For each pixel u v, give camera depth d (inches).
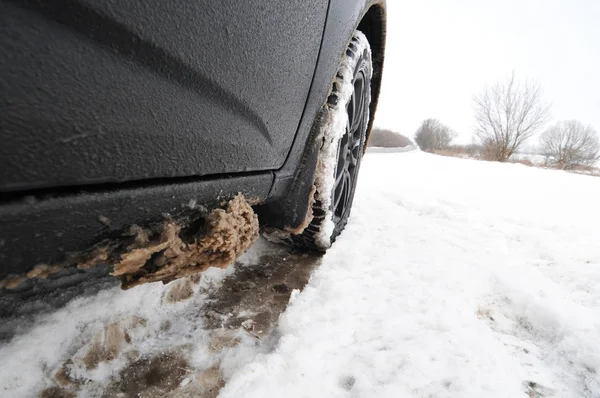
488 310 55.4
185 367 37.3
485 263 69.7
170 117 21.6
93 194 18.7
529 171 325.4
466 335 46.1
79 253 19.7
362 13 52.9
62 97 15.6
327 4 36.4
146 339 40.4
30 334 34.7
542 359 44.6
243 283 55.1
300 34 33.0
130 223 21.7
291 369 37.4
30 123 14.8
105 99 17.4
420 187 178.5
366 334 44.9
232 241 29.7
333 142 50.1
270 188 39.4
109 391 33.4
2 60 13.3
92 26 15.7
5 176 14.8
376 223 95.8
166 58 19.7
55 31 14.6
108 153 18.6
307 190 47.4
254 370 36.3
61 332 36.1
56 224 17.5
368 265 66.0
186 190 25.0
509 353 44.7
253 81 28.5
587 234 103.3
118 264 21.7
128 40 17.3
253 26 26.0
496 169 331.0
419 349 42.4
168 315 44.4
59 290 40.7
